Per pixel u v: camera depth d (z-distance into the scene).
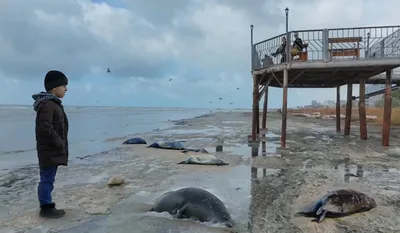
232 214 5.46
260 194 6.61
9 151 13.25
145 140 16.61
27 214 5.45
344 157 10.98
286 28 12.52
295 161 10.26
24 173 8.98
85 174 8.55
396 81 19.78
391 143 14.52
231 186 7.24
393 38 12.29
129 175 8.41
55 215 5.27
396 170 8.91
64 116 5.41
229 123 32.12
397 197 6.30
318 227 4.86
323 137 17.33
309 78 16.52
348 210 5.34
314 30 12.30
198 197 5.39
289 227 4.88
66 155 5.49
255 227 4.89
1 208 5.82
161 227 4.86
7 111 59.34
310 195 6.45
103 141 16.22
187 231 4.71
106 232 4.69
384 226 4.89
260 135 18.03
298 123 29.41
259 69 14.78
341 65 12.13
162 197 5.75
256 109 15.58
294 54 12.61
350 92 18.22
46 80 5.23
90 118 39.88
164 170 9.02
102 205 5.90
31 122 29.84
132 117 46.53
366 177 8.05
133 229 4.79
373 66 12.23
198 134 19.92
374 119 30.30
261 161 10.12
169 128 25.28
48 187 5.33
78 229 4.80
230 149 13.10
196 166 9.55
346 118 18.33
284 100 12.89
